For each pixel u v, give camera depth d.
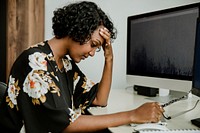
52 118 0.89
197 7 1.24
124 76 2.12
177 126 0.98
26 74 0.92
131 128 0.93
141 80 1.65
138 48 1.67
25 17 1.86
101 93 1.32
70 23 0.97
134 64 1.71
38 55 0.96
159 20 1.48
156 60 1.52
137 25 1.66
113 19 2.09
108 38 1.08
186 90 1.32
